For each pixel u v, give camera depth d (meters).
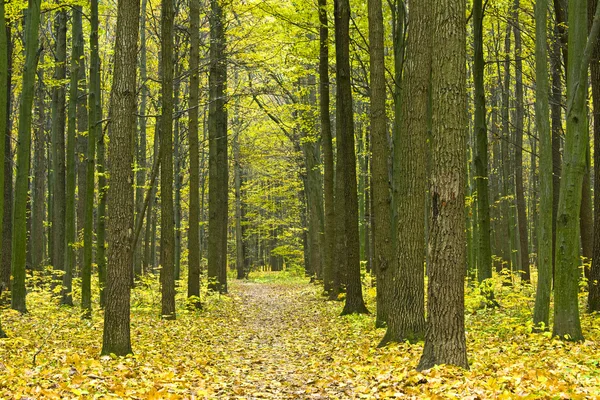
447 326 7.23
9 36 16.72
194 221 17.52
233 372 8.89
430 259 7.35
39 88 23.28
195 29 17.52
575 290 9.36
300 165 34.16
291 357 10.54
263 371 9.13
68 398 5.78
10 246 16.00
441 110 7.13
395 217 14.81
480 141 13.98
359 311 15.25
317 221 30.36
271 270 56.34
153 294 19.11
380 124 12.09
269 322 16.48
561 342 8.88
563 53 14.45
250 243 57.56
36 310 14.42
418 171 10.09
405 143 10.20
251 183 42.84
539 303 10.34
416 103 10.06
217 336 13.05
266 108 24.92
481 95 13.95
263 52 20.52
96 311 15.70
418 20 10.00
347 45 15.24
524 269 21.69
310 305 19.48
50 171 29.38
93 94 14.52
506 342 9.43
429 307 7.38
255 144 34.28
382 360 8.75
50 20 22.62
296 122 24.72
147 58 25.48
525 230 21.81
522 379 6.40
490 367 7.36
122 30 8.98
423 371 6.99
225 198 25.56
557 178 16.80
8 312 12.73
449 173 7.14
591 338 9.45
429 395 5.96
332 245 21.67
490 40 20.75
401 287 10.16
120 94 8.97
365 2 17.70
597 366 7.17
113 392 6.42
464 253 7.28
